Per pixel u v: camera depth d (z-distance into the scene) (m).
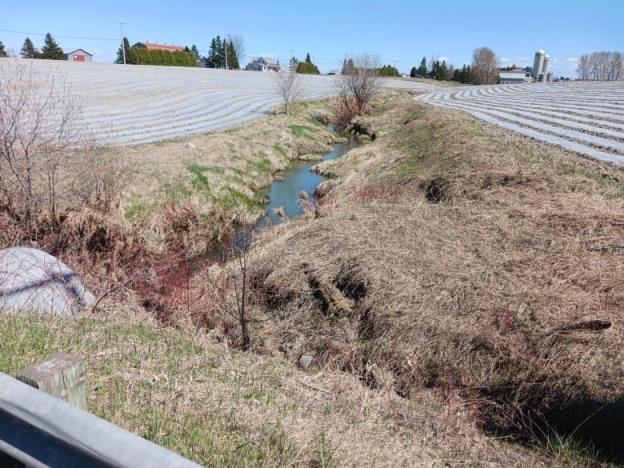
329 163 15.64
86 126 14.02
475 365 4.57
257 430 2.87
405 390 4.59
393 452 3.18
